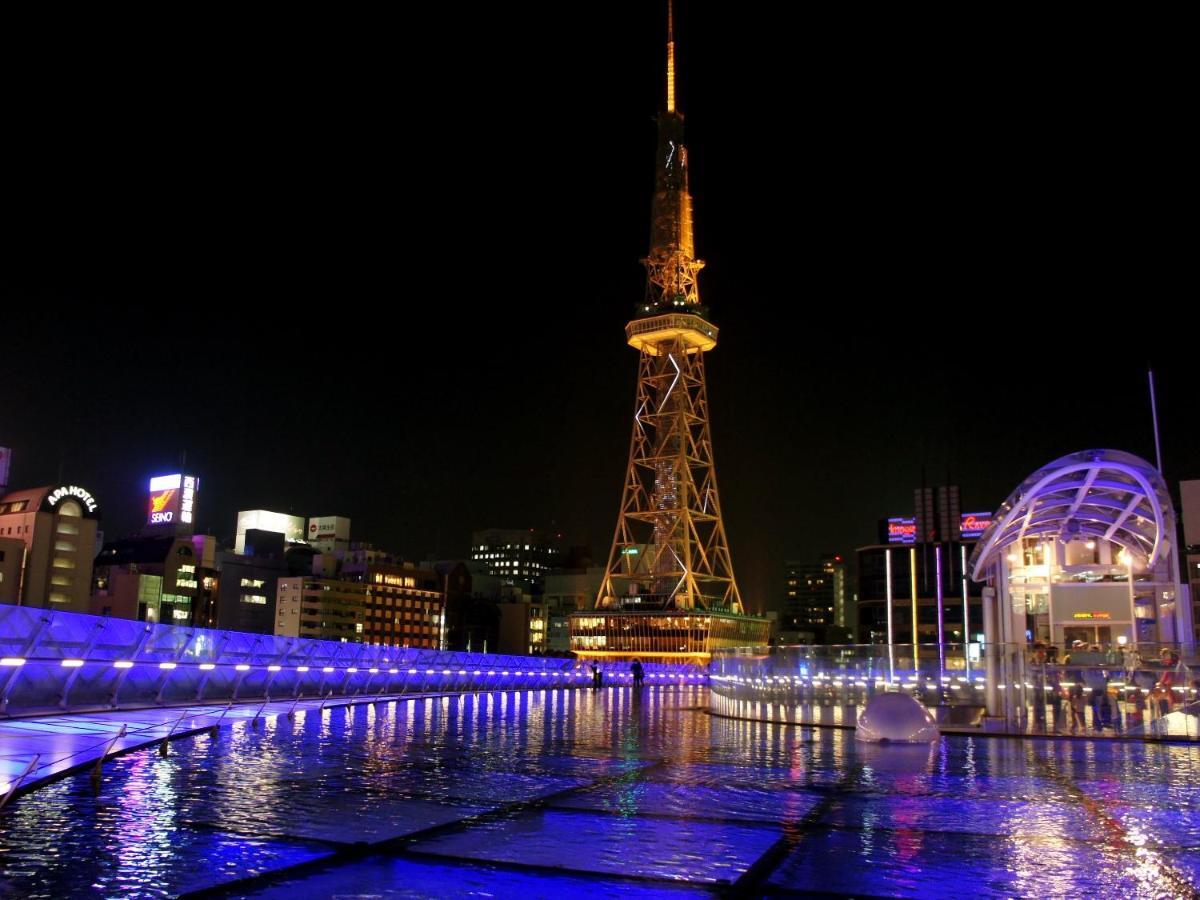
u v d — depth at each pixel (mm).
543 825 13852
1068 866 11703
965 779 20047
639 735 31266
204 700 39531
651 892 10305
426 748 25016
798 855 12148
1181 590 49906
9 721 27688
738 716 43000
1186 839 13430
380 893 10039
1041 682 33562
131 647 34531
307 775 18609
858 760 23891
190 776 18094
